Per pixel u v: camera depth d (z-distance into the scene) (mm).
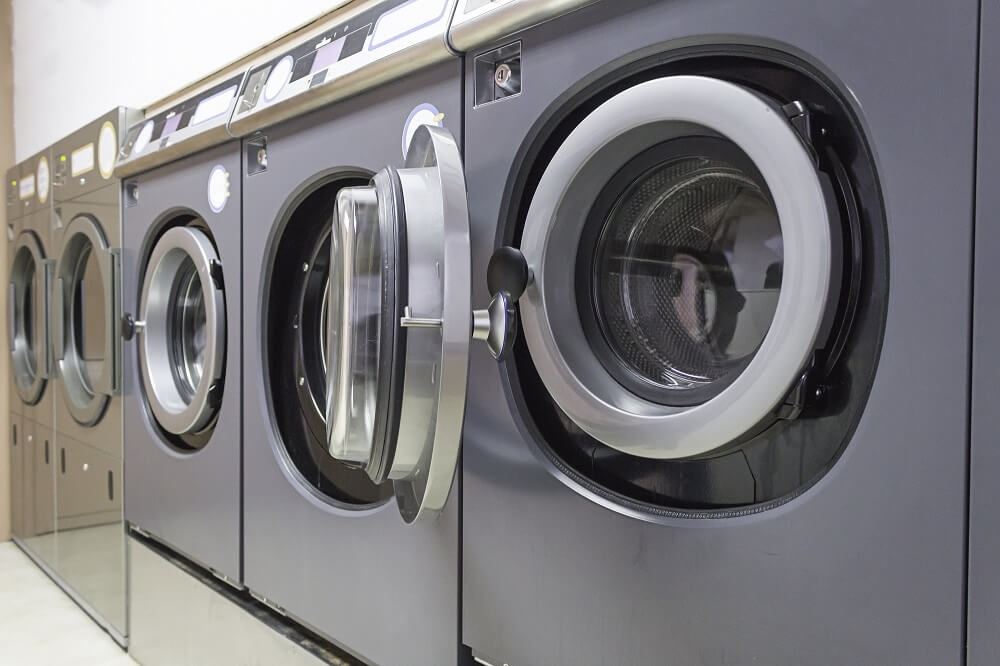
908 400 606
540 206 867
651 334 877
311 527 1327
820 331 652
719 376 805
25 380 2930
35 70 3115
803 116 669
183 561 1865
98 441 2260
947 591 585
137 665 2037
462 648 1034
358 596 1212
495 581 964
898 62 607
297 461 1449
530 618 917
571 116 916
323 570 1296
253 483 1508
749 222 772
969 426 575
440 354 802
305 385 1424
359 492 1294
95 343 2318
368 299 899
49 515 2723
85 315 2424
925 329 597
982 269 566
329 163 1271
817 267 632
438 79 1041
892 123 612
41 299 2656
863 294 669
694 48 771
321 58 1294
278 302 1498
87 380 2432
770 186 664
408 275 834
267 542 1462
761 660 702
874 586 626
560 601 880
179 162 1778
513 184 948
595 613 842
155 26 2197
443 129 840
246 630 1523
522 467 925
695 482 799
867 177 665
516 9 887
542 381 925
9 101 3320
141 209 1975
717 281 806
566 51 862
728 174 789
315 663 1292
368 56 1140
